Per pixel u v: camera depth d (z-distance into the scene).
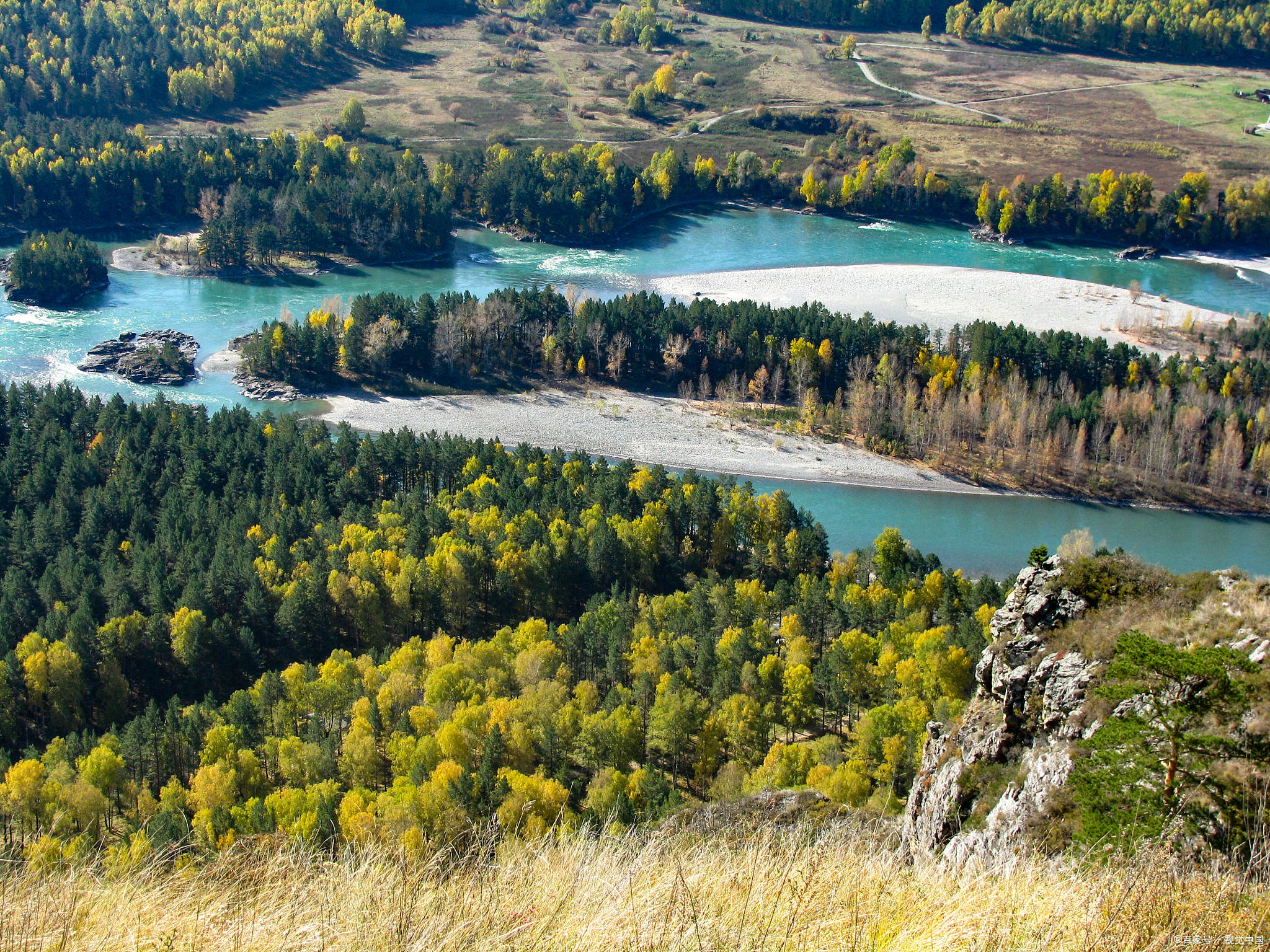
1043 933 21.66
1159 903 22.41
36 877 23.78
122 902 22.55
